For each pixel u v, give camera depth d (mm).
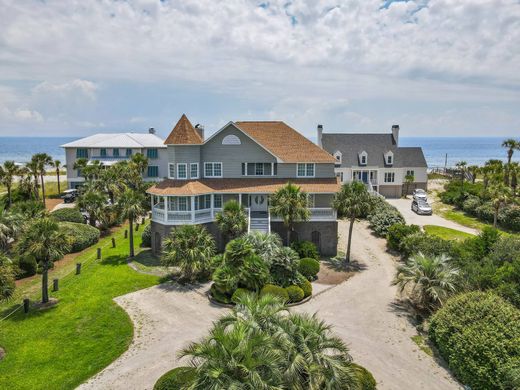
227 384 11648
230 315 15773
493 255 26594
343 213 34312
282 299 23641
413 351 20547
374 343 21312
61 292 28391
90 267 33719
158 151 68812
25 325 23500
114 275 31531
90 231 41562
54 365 19406
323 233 36844
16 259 32094
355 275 31828
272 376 12328
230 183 39094
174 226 35312
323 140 66875
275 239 29859
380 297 27484
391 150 66750
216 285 26672
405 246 34406
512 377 15797
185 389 12625
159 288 29000
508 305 19672
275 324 14891
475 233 43531
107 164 64438
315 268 30719
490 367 16797
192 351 13148
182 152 37875
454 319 19859
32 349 20891
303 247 34312
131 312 25047
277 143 42156
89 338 21969
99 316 24531
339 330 22734
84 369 19016
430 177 82875
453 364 18422
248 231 32750
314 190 37969
